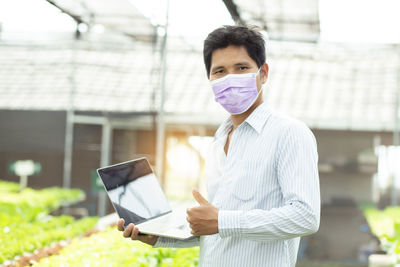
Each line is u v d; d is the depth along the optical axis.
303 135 2.06
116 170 2.60
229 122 2.48
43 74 17.02
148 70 16.84
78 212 13.63
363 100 15.80
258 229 1.92
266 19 10.85
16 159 15.77
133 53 17.84
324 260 11.20
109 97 15.60
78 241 5.15
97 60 17.45
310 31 12.09
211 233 1.96
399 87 15.48
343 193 15.29
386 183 15.27
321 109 15.35
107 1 10.36
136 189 2.68
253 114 2.22
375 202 15.21
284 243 2.15
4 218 5.97
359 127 14.73
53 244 5.36
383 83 16.70
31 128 15.59
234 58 2.25
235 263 2.14
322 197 15.36
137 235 2.37
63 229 6.18
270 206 2.11
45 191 12.55
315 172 2.04
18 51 18.23
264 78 2.40
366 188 15.23
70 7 11.20
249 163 2.15
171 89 16.23
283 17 10.62
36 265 3.66
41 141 15.52
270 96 16.20
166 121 15.07
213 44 2.29
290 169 2.02
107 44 17.41
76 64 17.20
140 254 4.09
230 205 2.16
